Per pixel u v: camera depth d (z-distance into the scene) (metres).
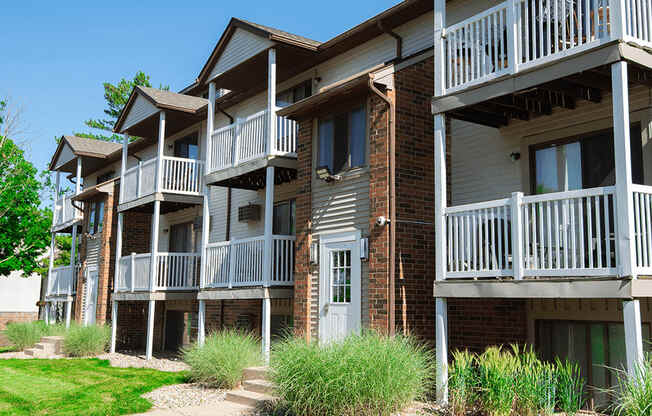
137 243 23.48
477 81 9.58
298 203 13.64
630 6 8.41
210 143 16.62
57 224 28.17
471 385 8.66
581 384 8.99
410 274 11.34
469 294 9.29
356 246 12.02
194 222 20.05
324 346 9.35
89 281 25.12
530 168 10.70
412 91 11.96
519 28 9.21
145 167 19.50
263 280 13.66
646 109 9.21
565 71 8.42
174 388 12.45
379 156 11.59
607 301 9.46
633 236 7.46
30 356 20.67
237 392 11.25
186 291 18.52
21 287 38.88
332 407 8.53
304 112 13.63
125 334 22.39
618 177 7.61
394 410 8.77
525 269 8.66
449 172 12.13
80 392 12.07
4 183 30.02
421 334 11.29
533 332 10.40
